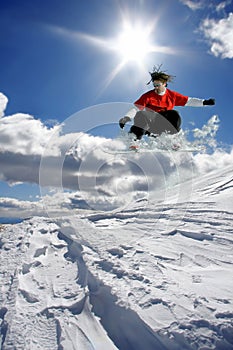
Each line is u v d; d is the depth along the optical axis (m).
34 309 2.43
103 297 2.56
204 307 2.15
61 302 2.53
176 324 1.99
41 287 2.86
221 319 1.99
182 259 3.24
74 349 1.92
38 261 3.63
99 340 2.03
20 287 2.83
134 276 2.80
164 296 2.36
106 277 2.84
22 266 3.45
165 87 5.12
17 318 2.27
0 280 3.08
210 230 4.15
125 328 2.12
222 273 2.79
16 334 2.06
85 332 2.11
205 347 1.77
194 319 2.02
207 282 2.59
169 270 2.94
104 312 2.37
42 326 2.19
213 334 1.86
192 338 1.85
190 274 2.81
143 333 2.02
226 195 6.24
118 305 2.32
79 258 3.66
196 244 3.70
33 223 6.02
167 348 1.85
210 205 5.57
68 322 2.22
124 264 3.14
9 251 4.18
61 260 3.71
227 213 4.91
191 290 2.45
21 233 5.25
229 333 1.86
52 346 1.95
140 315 2.12
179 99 5.26
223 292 2.37
